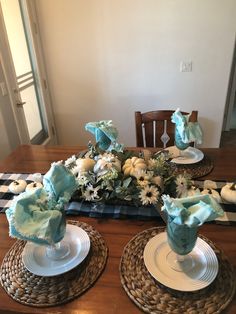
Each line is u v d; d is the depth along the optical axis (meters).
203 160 1.44
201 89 2.64
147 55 2.56
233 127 3.75
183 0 2.29
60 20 2.50
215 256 0.83
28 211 0.73
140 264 0.83
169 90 2.69
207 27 2.37
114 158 1.06
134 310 0.71
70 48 2.62
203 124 2.81
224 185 1.21
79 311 0.71
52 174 0.82
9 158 1.59
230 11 2.28
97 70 2.69
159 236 0.90
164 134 1.88
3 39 2.08
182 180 1.04
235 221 1.00
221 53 2.46
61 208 0.79
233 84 3.32
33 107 2.71
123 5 2.37
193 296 0.73
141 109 2.82
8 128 2.23
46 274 0.79
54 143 3.07
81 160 1.12
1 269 0.85
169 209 0.69
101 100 2.84
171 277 0.76
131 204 1.10
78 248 0.88
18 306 0.73
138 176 1.00
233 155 1.50
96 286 0.77
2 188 1.27
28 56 2.54
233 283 0.76
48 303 0.73
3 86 2.13
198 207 0.68
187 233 0.70
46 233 0.70
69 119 3.01
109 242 0.93
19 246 0.93
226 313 0.69
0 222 1.06
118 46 2.55
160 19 2.39
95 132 1.29
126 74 2.67
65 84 2.81
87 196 1.04
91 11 2.43
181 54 2.51
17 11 2.31
